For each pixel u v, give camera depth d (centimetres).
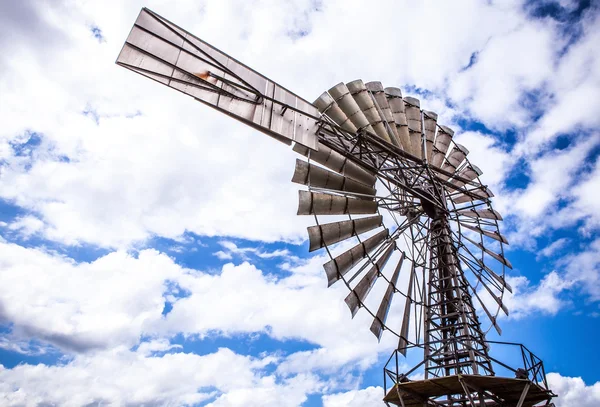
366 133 1714
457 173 2225
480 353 1495
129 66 1327
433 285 1759
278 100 1636
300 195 1712
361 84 2053
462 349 1586
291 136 1609
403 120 2083
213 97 1455
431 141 2172
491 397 1472
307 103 1742
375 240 1862
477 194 2059
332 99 1911
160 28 1436
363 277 1739
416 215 2014
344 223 1792
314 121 1720
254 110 1544
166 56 1413
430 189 1945
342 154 1752
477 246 1977
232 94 1505
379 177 1825
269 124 1559
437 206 1862
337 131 1852
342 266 1702
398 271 1872
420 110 2222
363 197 1883
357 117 1919
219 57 1541
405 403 1543
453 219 1970
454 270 1748
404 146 2005
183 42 1471
